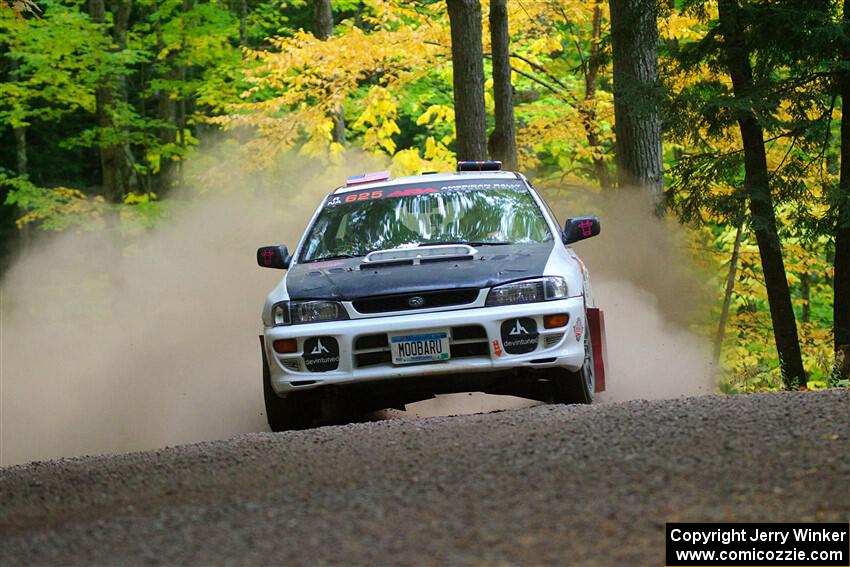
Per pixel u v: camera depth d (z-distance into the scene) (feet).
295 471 47.37
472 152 154.40
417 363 70.13
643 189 147.84
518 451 45.93
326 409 78.43
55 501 46.75
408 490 40.34
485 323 69.77
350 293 71.56
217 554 33.58
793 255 194.90
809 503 34.65
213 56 248.11
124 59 231.30
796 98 130.41
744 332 191.01
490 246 78.23
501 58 160.04
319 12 216.13
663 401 60.80
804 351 188.24
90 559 34.22
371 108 204.33
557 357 70.33
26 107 243.40
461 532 33.83
